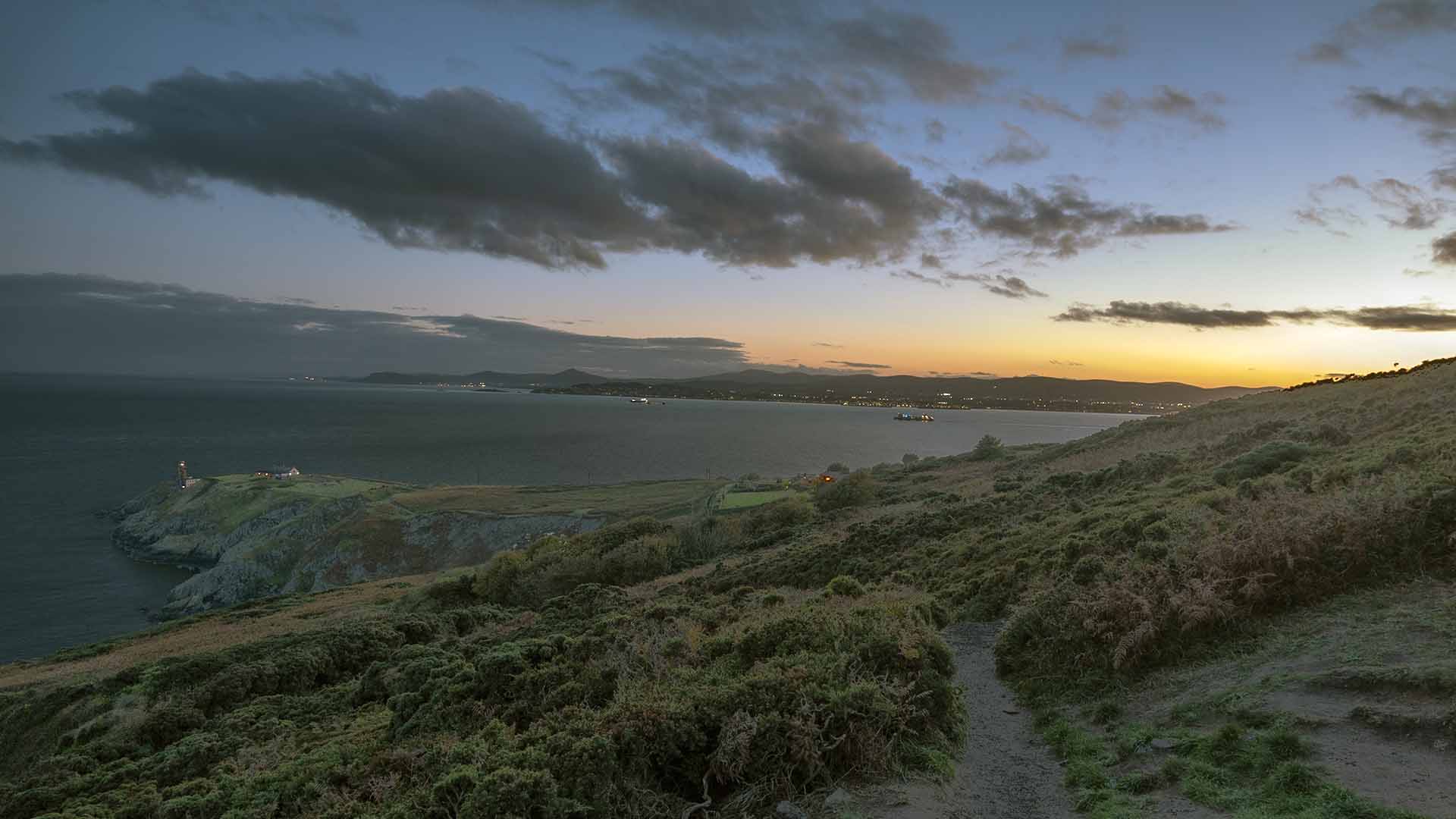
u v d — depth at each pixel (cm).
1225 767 618
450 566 7706
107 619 6888
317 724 1605
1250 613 937
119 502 12825
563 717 780
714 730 661
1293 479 1490
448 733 945
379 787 770
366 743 1120
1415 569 899
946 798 628
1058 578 1412
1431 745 562
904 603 948
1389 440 1886
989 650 1301
